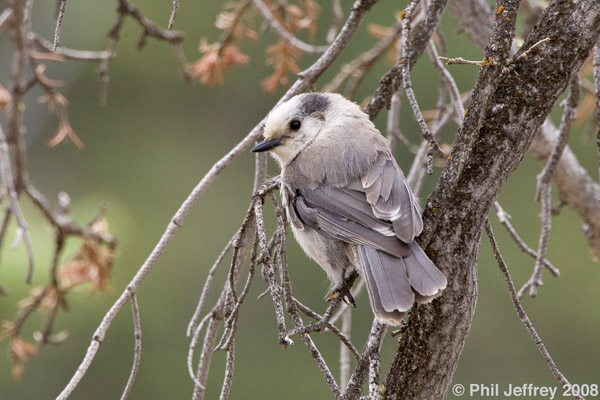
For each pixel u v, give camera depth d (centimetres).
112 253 1072
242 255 774
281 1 1092
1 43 1677
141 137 1888
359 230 738
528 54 655
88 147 1864
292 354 1686
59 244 1054
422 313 671
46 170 1822
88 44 1784
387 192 759
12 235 1270
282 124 867
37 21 1680
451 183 655
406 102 1780
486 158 654
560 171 1074
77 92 1891
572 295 1752
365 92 1803
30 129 1738
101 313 1567
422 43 823
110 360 1619
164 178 1866
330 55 832
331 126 850
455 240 661
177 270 1773
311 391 1661
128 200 1833
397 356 687
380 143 824
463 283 663
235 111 1897
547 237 846
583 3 655
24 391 1526
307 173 809
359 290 810
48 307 1055
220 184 1869
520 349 1728
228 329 639
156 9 1848
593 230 1095
